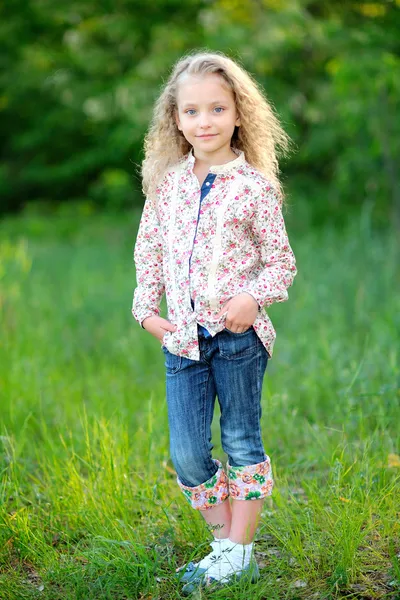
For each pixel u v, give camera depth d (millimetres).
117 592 2725
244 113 2822
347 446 3676
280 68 13578
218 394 2752
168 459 3910
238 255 2707
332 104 12719
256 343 2723
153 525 3180
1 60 16484
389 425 4035
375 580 2736
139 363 5949
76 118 16703
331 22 12016
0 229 14961
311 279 7922
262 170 2912
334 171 13688
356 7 12453
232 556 2740
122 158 16484
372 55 9750
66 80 16141
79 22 15656
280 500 3213
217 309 2674
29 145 17453
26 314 7117
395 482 3361
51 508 3395
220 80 2744
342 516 2924
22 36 16094
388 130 9672
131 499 3344
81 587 2711
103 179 17234
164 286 2900
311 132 13406
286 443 4082
